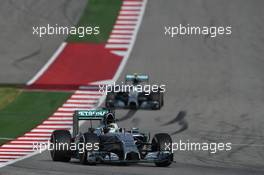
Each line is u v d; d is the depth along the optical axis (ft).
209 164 287.07
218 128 408.05
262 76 564.30
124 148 256.11
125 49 614.34
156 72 566.36
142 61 589.73
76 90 506.89
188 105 477.36
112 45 620.90
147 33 648.38
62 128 400.88
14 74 549.13
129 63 583.99
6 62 578.66
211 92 519.60
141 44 625.41
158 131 395.55
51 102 472.85
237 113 457.27
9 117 426.10
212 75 563.07
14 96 487.61
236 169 264.72
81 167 251.80
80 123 413.39
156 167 258.16
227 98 502.38
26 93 495.82
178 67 579.07
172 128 406.00
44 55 597.93
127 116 440.04
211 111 460.96
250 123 426.51
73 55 596.70
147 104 461.37
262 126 418.10
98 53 602.44
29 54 599.98
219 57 604.08
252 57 606.55
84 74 554.05
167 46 624.18
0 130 388.37
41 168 249.55
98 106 466.29
